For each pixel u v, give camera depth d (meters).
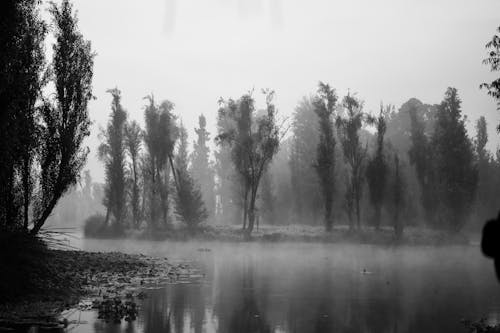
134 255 30.50
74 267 19.45
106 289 16.66
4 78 15.92
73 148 23.78
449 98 61.56
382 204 59.84
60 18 25.03
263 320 12.40
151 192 66.00
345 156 61.47
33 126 20.75
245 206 59.91
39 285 14.39
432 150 65.06
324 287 18.97
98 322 11.48
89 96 24.77
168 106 65.88
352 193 60.53
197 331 10.98
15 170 20.20
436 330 11.42
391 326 11.87
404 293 17.59
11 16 15.97
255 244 52.75
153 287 18.22
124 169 66.69
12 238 14.21
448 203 59.34
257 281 20.62
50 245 16.23
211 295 16.45
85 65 24.97
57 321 11.47
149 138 64.88
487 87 18.25
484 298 16.47
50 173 23.23
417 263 32.09
